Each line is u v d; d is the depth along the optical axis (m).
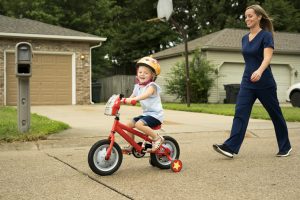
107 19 34.59
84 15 29.81
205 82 22.92
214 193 4.30
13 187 4.60
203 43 24.48
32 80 18.67
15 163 5.93
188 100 15.98
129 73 42.59
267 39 6.05
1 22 19.12
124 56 41.09
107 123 10.13
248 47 6.22
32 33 18.36
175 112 14.03
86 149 7.18
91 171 5.39
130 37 40.62
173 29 40.81
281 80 25.39
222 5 40.69
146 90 5.19
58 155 6.57
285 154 6.39
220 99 23.81
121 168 5.58
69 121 10.59
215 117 12.05
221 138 8.58
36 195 4.28
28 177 5.07
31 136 7.45
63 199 4.13
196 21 42.84
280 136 6.44
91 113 13.34
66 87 19.30
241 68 24.50
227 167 5.61
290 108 16.42
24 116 7.87
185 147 7.35
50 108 15.97
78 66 19.47
